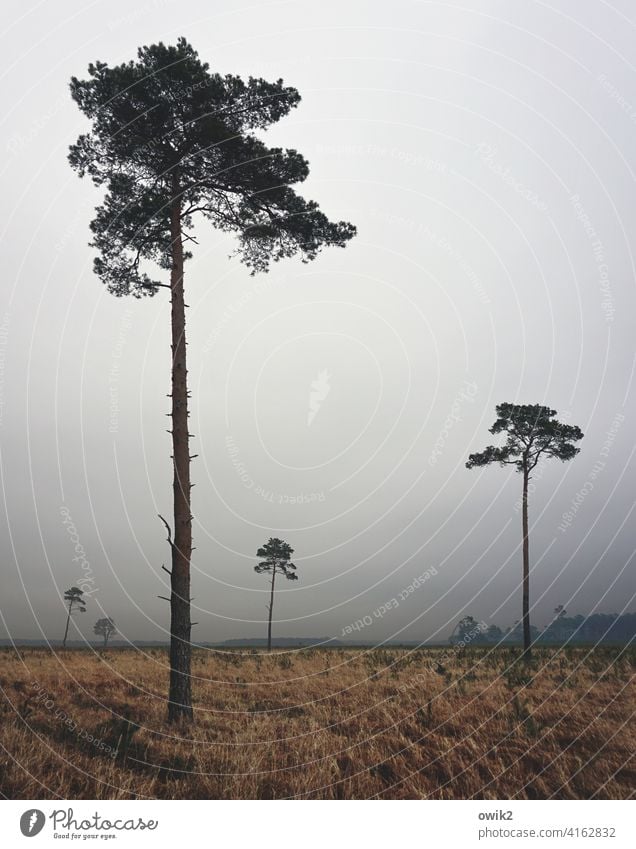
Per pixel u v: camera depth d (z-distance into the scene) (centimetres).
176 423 905
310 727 802
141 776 578
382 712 902
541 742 737
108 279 1027
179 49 938
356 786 598
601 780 639
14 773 538
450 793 603
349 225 1070
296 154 1005
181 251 999
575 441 2012
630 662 1400
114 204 999
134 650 2083
